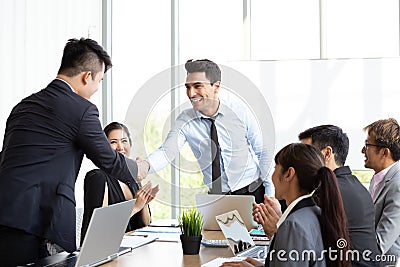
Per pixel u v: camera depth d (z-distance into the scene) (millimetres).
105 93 6688
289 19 6359
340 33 6270
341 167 3424
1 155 3539
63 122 3430
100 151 3506
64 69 3557
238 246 3588
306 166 2768
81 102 3488
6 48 6066
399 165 3926
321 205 2711
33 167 3400
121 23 6684
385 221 3795
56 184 3432
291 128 6316
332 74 6242
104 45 6676
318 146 3559
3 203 3352
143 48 6633
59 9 6453
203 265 3170
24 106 3521
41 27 6332
